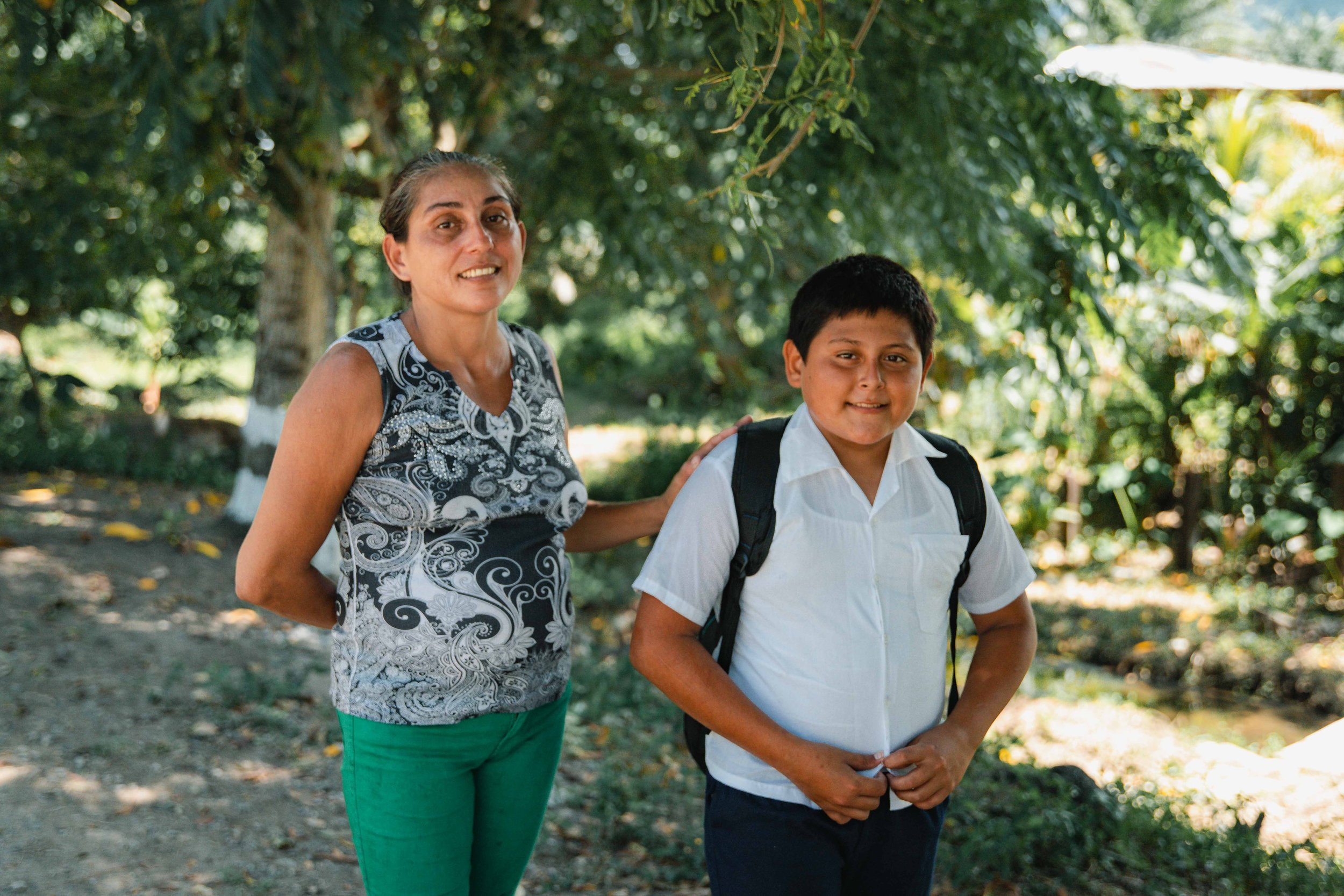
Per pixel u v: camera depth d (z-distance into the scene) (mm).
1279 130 8992
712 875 1824
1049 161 4750
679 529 1776
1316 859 3551
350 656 1881
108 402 12719
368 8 3590
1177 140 5191
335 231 7883
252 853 3184
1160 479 9359
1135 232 4504
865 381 1711
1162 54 7738
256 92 3516
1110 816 3730
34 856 3000
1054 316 5160
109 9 4898
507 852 2043
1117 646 7211
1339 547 8289
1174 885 3357
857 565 1755
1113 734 5383
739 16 2516
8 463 9242
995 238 5043
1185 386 9234
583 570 8039
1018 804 3656
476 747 1886
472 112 5496
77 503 7875
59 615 5129
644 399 18234
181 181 4008
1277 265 8500
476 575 1847
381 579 1836
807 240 6441
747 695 1791
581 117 6160
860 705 1745
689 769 4219
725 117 5219
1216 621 7660
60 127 5754
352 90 3703
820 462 1759
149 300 11211
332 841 3328
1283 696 6629
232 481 10094
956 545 1834
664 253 7000
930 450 1857
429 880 1877
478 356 1919
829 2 4090
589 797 3846
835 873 1763
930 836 1817
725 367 10617
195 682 4551
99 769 3590
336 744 4070
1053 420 9508
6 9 4559
